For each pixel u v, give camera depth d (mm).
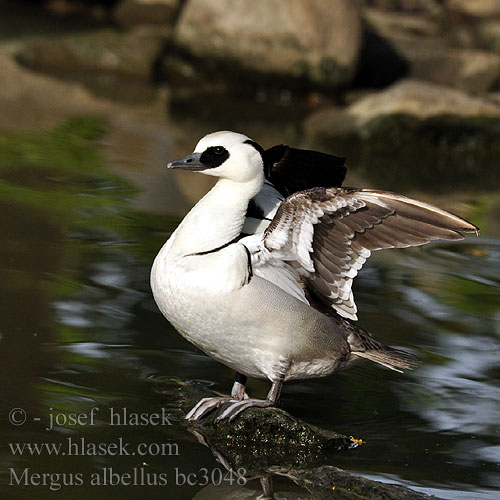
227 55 23812
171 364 9414
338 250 7977
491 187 17531
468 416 8773
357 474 7723
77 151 16922
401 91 20344
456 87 24078
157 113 20828
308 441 8203
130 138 18219
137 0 28375
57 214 13523
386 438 8352
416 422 8648
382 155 19891
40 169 15633
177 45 24312
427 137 20172
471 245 13742
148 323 10219
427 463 7922
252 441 8211
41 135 17781
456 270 12586
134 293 10945
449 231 7477
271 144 18844
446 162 19797
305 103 23844
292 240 7992
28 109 19734
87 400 8547
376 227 7746
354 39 23766
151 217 13734
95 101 21281
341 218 7793
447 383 9414
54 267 11531
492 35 25672
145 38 24891
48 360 9203
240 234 8570
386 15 27766
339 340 8523
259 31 23547
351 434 8406
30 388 8648
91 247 12336
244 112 22000
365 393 9227
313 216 7832
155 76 24531
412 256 13125
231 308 8062
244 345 8305
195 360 9570
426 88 20688
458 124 20203
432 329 10562
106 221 13391
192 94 23562
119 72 24172
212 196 8352
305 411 8836
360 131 19938
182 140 18375
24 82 21891
